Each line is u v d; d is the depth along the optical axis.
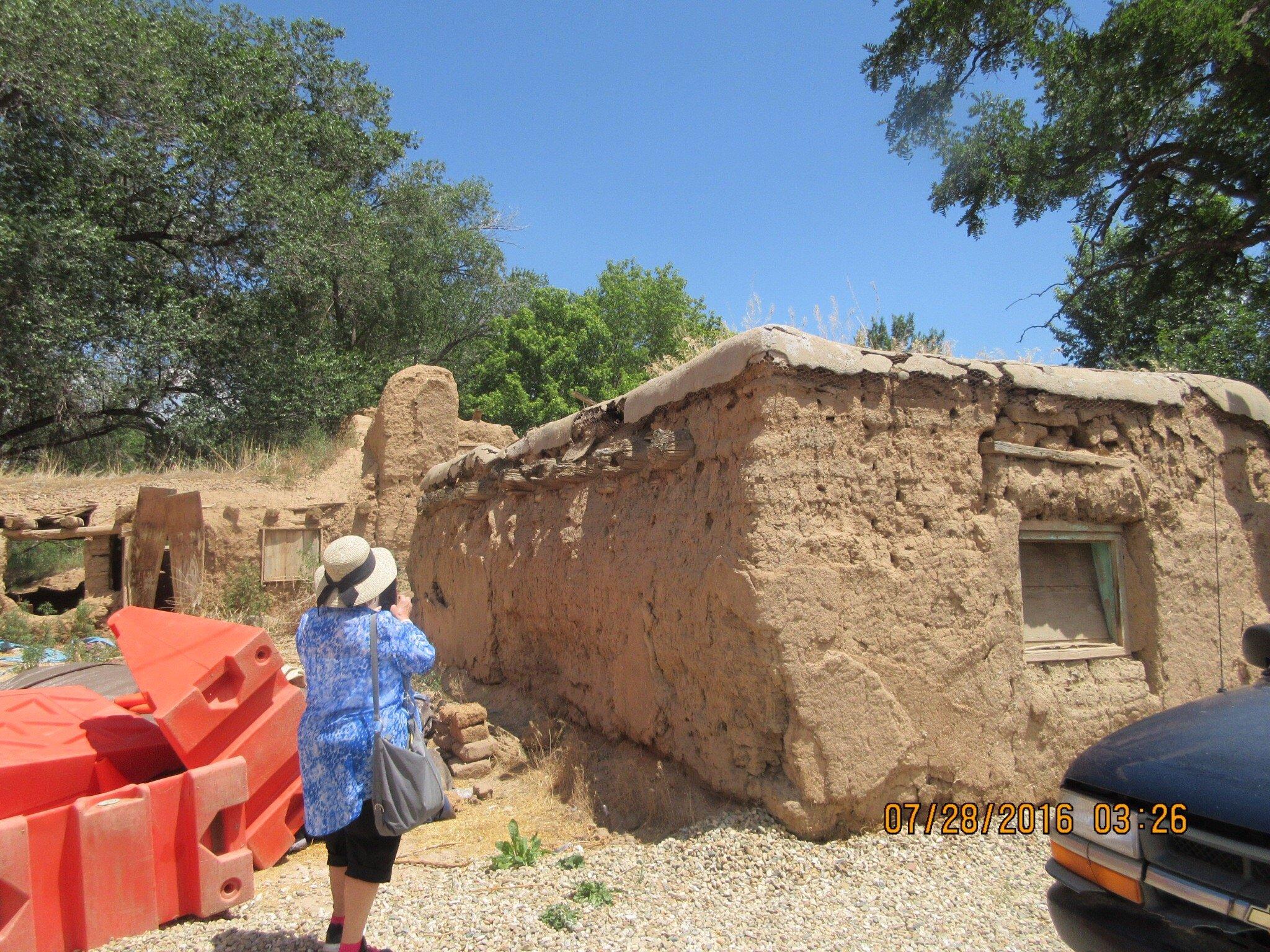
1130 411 5.98
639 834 5.08
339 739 3.35
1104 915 2.96
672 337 25.91
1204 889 2.64
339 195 23.69
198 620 5.21
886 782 4.78
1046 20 15.15
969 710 5.06
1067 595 5.80
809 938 3.67
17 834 3.61
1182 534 5.98
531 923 3.84
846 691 4.71
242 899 4.26
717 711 5.06
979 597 5.18
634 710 5.91
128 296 19.34
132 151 18.20
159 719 4.39
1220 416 6.39
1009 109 16.17
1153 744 3.17
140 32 18.45
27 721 4.87
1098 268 18.09
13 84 16.09
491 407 28.19
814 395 4.93
